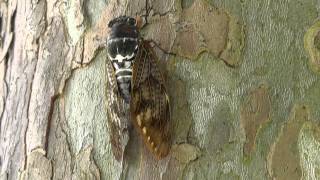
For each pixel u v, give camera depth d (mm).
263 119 310
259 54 314
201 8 316
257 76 313
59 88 328
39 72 335
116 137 314
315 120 312
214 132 309
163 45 318
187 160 308
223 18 314
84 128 321
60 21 334
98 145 317
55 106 328
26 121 337
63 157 322
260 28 316
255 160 308
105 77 323
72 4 332
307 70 315
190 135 310
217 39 314
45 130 327
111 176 313
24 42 349
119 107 318
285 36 316
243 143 308
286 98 312
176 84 314
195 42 314
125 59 320
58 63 331
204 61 314
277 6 317
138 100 317
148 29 321
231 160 308
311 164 310
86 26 329
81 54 327
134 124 316
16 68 355
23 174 330
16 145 339
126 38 319
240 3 316
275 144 309
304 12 317
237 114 310
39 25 340
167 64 317
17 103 346
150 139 312
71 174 319
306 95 313
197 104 312
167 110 313
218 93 312
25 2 356
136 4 323
